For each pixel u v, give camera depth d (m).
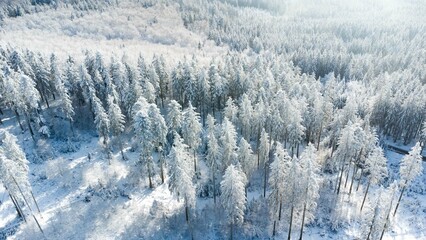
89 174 51.72
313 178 36.12
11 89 55.31
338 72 112.62
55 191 48.06
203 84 68.19
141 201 47.44
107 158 56.62
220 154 46.41
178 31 153.50
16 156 41.00
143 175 52.38
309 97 65.94
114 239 40.56
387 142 71.50
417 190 54.47
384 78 87.44
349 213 47.38
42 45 113.69
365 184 55.16
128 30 147.62
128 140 63.03
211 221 44.31
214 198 47.22
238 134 63.28
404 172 43.16
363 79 97.06
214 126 55.22
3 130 60.56
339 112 62.66
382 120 72.06
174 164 39.94
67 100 59.97
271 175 40.22
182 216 44.41
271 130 60.12
